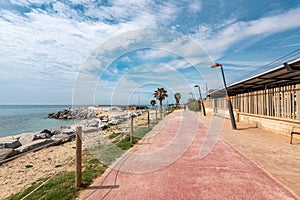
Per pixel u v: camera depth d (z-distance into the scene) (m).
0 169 4.91
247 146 5.77
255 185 3.12
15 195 3.32
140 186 3.15
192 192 2.91
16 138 10.07
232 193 2.87
